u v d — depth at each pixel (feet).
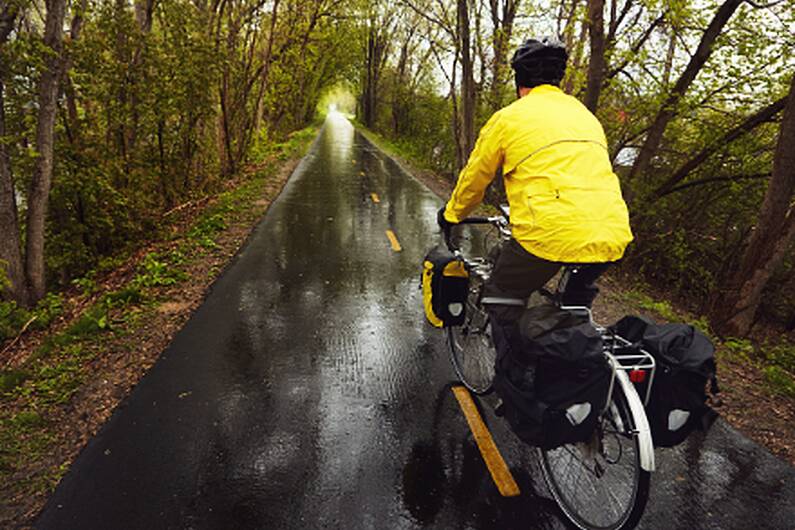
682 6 31.71
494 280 9.16
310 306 18.84
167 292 19.93
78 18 29.14
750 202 36.29
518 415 8.09
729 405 13.29
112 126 31.53
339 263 24.21
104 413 12.03
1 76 23.20
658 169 41.50
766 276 25.26
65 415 11.98
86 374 13.75
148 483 9.80
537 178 7.79
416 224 33.27
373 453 10.78
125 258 30.40
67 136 29.71
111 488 9.66
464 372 13.41
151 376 13.69
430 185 52.11
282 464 10.37
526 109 8.14
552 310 7.98
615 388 7.74
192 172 41.75
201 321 17.29
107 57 31.01
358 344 15.84
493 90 55.36
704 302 35.99
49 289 31.14
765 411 13.05
